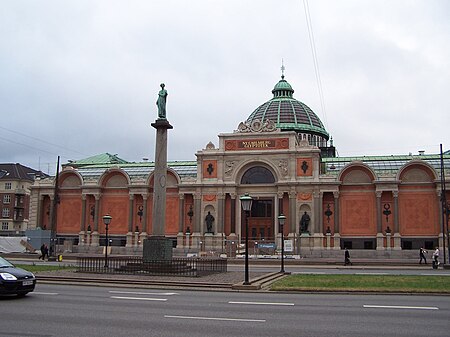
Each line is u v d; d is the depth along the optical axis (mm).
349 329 15250
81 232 79125
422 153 83562
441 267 50844
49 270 37688
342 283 29453
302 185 72312
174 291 26328
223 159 75500
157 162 38938
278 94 103000
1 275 21188
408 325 15977
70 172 81812
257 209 74938
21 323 15875
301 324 16016
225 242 72938
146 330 14859
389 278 33281
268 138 74562
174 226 77125
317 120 98625
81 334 14258
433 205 69312
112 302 21094
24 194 125125
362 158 81688
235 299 22688
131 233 77562
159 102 40219
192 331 14758
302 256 69125
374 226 70562
